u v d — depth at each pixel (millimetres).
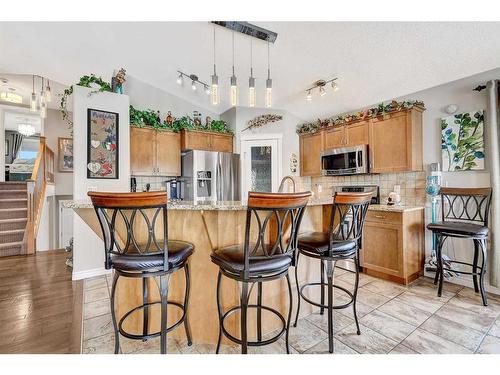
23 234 4086
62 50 3346
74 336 1783
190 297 1762
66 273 3088
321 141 4020
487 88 2455
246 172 4387
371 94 3400
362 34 2328
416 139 2980
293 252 1455
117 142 3119
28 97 5547
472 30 2123
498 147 2383
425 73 2777
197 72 3568
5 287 2658
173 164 4020
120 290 1799
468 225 2459
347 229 2820
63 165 5750
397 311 2154
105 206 1245
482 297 2285
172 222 1769
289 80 3328
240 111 4461
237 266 1310
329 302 1643
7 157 7605
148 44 3070
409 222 2791
